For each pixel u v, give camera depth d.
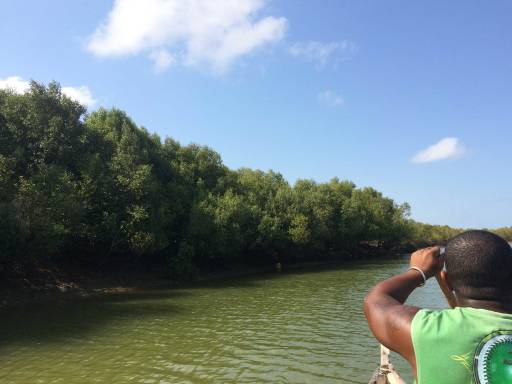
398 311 2.44
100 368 16.39
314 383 14.64
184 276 49.00
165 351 18.70
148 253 47.06
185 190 55.31
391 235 95.62
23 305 31.55
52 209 35.31
